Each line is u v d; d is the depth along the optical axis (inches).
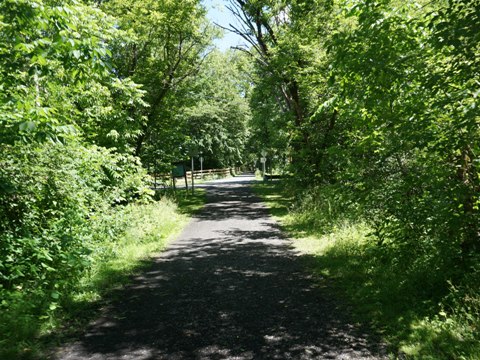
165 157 801.6
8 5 193.6
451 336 167.3
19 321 185.0
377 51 215.2
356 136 323.9
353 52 223.6
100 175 386.9
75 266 255.3
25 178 254.8
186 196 927.0
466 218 205.6
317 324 197.5
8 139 196.2
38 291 212.7
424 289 220.8
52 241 260.7
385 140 262.7
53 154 279.6
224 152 2209.6
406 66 213.3
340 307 221.0
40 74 245.9
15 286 222.4
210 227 528.7
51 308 202.2
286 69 612.1
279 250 377.7
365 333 185.2
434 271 223.0
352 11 243.3
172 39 756.0
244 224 546.3
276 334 186.4
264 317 208.5
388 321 194.9
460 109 187.3
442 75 195.2
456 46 173.6
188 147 977.5
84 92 422.3
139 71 715.4
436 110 205.5
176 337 184.7
